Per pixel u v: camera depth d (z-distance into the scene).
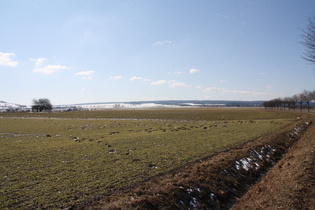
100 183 13.68
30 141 30.88
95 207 10.31
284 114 95.00
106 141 29.89
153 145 26.59
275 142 27.67
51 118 89.56
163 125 54.66
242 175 16.48
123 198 11.06
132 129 46.25
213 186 13.58
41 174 15.53
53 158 20.33
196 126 49.97
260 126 46.81
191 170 15.71
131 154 21.78
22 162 18.92
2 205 10.67
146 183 13.56
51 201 11.12
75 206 10.69
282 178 14.59
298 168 15.12
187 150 23.44
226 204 12.59
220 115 96.19
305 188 11.83
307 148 20.88
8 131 43.94
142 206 10.23
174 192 11.80
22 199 11.37
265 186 14.25
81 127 51.53
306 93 126.38
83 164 18.17
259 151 22.62
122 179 14.45
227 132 37.84
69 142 29.64
